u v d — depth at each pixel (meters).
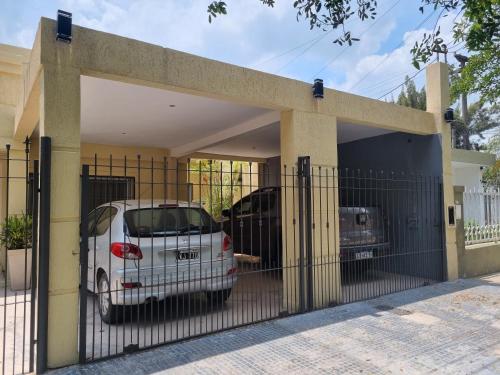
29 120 6.17
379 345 4.37
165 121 7.25
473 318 5.30
